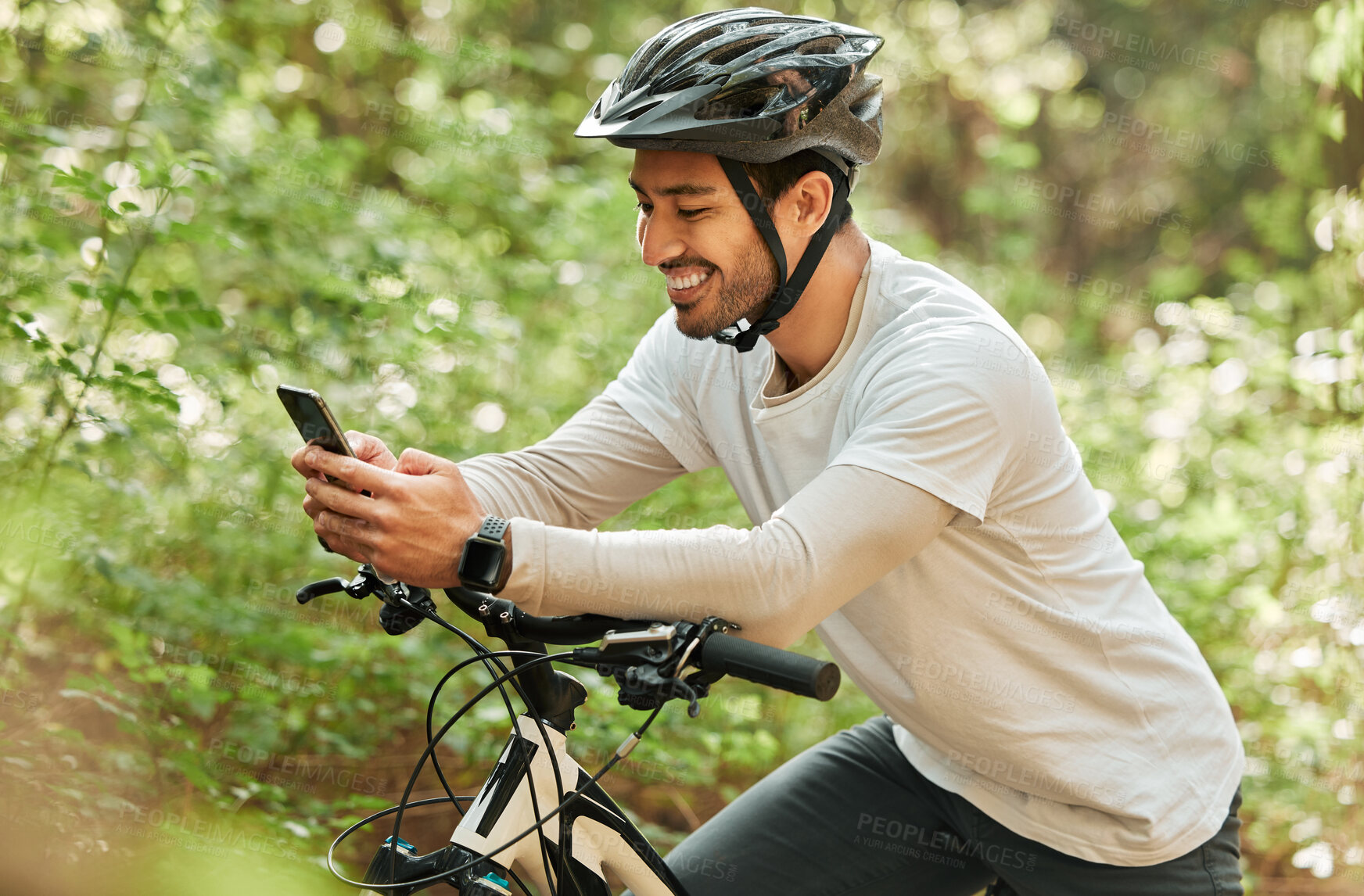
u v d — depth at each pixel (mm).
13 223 3092
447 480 1212
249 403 3590
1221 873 1621
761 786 1932
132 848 2248
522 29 7305
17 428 2896
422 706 3064
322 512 1227
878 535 1240
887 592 1508
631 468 1768
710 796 3338
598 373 4074
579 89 7371
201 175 2910
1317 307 5238
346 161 3938
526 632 1280
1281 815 3541
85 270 3080
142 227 2996
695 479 3834
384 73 6074
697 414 1735
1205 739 1612
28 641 2842
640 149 1404
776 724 3527
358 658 2850
